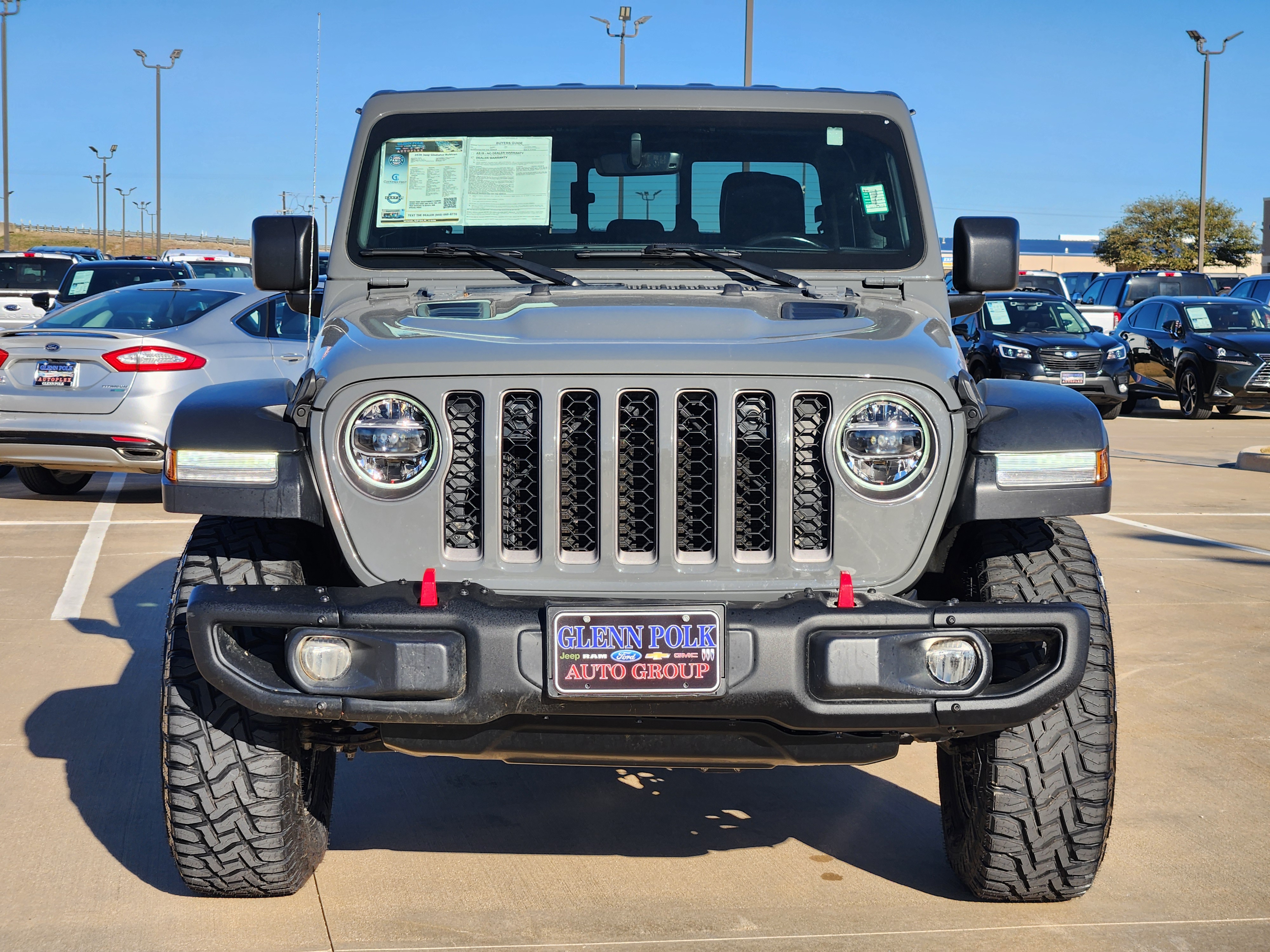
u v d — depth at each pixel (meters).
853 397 3.14
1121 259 61.69
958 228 4.31
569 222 4.33
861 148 4.42
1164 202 61.84
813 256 4.30
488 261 4.22
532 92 4.46
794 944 3.29
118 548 8.55
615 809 4.28
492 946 3.27
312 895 3.58
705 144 4.39
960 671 2.99
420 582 3.11
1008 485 3.21
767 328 3.45
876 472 3.15
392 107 4.42
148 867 3.73
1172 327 20.83
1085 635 3.02
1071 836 3.31
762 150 4.39
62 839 3.91
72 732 4.88
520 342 3.22
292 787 3.38
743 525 3.16
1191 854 3.88
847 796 4.43
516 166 4.36
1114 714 3.30
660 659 2.93
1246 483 12.34
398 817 4.18
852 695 2.95
